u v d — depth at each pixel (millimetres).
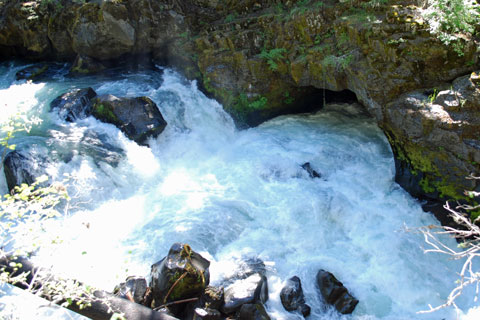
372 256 6059
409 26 6707
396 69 6832
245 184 7500
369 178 7566
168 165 8344
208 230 6410
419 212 6715
